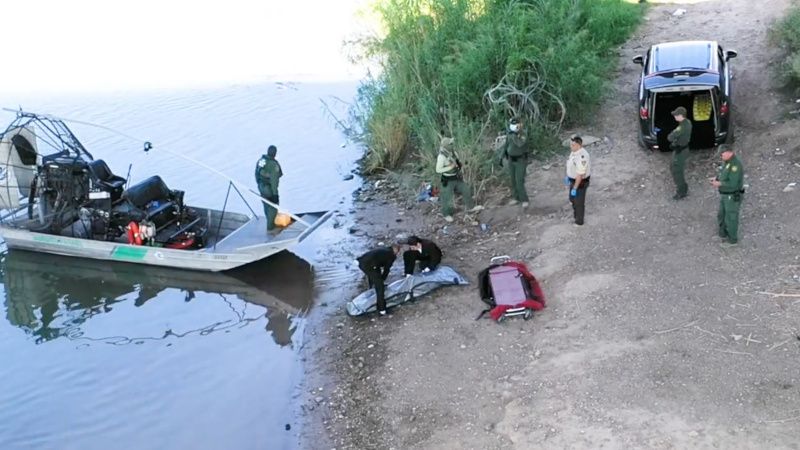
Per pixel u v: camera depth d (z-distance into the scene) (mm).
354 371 12562
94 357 13781
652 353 11195
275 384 12664
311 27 31141
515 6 20172
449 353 12312
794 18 19219
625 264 13383
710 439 9633
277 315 14523
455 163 15961
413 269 14062
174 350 13805
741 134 16531
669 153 16469
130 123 22969
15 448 11633
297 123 22609
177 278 16062
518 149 15461
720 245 13305
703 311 11852
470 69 18484
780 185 14594
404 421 11211
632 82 19812
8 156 16859
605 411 10398
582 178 14344
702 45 17000
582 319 12273
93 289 15977
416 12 21234
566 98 18359
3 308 15438
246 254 15492
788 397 10055
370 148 19797
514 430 10484
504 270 13070
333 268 15695
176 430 11820
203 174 19812
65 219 16938
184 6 36219
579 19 21750
